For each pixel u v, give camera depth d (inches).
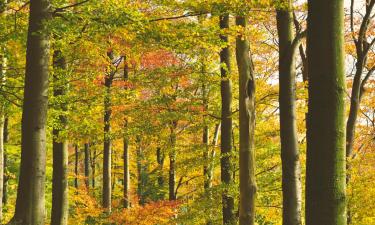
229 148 479.2
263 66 528.4
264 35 490.9
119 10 306.0
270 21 505.4
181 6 311.7
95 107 461.1
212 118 506.9
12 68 412.2
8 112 446.3
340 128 154.3
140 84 504.1
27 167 297.6
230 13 309.6
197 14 314.5
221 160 478.6
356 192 466.6
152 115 496.7
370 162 509.7
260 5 298.0
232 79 469.4
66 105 434.3
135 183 1093.8
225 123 478.3
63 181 449.4
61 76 423.8
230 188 454.0
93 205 736.3
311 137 157.2
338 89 154.3
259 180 497.0
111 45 395.2
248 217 359.9
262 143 519.5
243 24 360.8
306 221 158.6
